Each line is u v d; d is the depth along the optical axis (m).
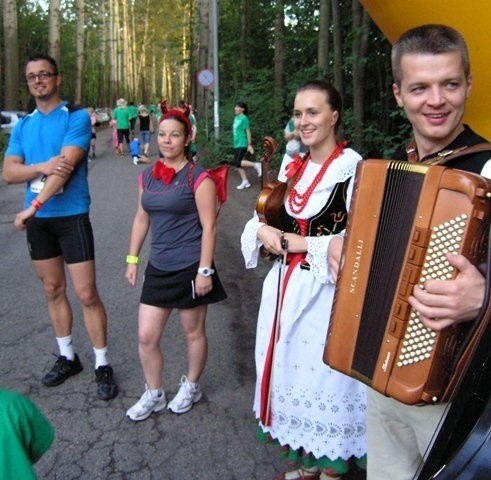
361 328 1.76
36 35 37.06
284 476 2.76
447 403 1.65
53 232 3.49
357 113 9.82
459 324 1.54
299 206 2.54
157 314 3.20
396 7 2.82
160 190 3.09
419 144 1.85
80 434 3.23
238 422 3.35
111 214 9.47
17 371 3.94
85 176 3.50
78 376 3.86
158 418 3.39
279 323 2.57
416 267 1.56
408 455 2.00
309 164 2.61
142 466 2.97
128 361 4.09
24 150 3.46
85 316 3.61
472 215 1.47
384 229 1.69
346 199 2.46
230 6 25.03
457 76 1.69
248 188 12.09
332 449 2.54
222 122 19.03
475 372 1.48
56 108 3.40
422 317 1.54
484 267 1.50
